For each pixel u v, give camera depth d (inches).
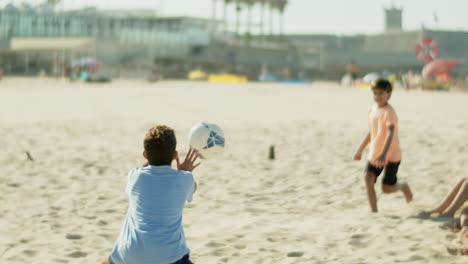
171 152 118.6
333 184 295.9
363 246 181.6
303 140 485.4
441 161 362.3
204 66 3125.0
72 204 245.9
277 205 248.5
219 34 3516.2
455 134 510.0
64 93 1262.3
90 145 442.6
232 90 1547.7
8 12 3041.3
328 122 660.7
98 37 2908.5
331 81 3272.6
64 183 293.6
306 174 323.9
